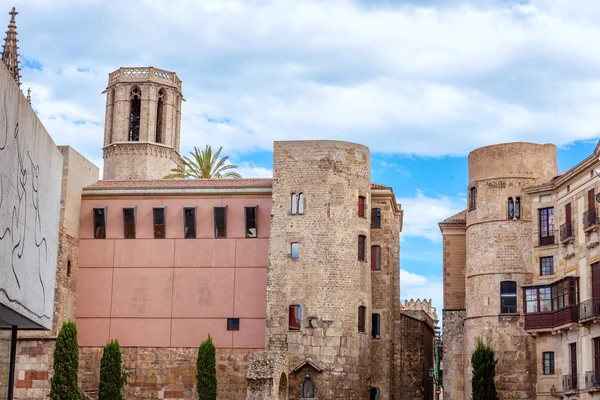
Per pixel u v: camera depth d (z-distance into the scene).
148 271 69.38
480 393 59.94
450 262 70.94
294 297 66.56
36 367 65.81
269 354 60.75
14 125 37.44
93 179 73.88
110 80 113.75
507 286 63.72
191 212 69.81
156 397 67.38
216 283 68.56
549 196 63.47
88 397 67.94
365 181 69.94
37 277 43.28
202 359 63.75
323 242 67.31
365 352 67.56
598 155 55.50
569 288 58.59
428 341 82.44
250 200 69.56
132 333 68.50
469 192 66.94
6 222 36.84
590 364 56.16
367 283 68.88
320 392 64.94
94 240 70.31
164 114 112.88
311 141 69.00
